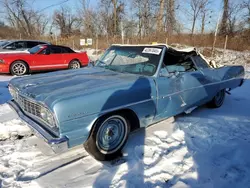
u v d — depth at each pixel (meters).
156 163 2.67
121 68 3.53
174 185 2.30
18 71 8.60
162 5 22.14
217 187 2.29
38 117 2.43
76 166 2.60
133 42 19.44
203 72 4.05
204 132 3.57
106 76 3.13
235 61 14.83
